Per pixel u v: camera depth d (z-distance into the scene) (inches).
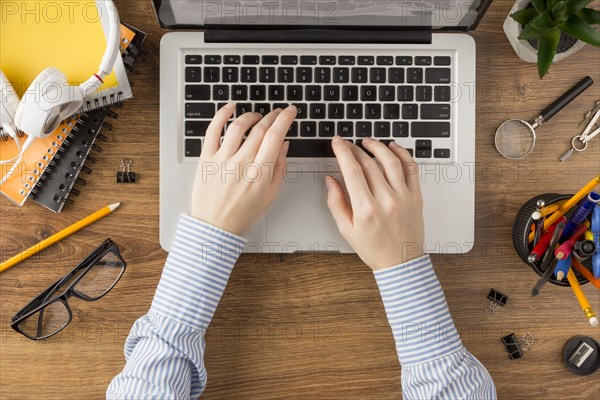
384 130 27.1
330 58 27.0
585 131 28.4
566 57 26.5
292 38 26.8
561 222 23.5
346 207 26.4
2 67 26.6
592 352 28.1
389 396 28.6
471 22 26.5
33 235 28.3
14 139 26.1
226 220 25.9
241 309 28.6
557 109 28.0
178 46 26.8
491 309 28.5
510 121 28.4
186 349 25.0
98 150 28.2
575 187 28.6
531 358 28.5
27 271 28.4
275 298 28.6
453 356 25.6
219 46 26.8
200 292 25.5
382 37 26.9
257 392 28.6
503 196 28.6
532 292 25.3
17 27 26.6
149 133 28.3
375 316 28.7
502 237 28.6
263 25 26.7
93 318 28.4
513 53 28.4
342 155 25.6
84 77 26.9
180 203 27.1
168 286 25.6
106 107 27.7
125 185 28.4
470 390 25.0
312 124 27.1
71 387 28.4
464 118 27.1
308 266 28.6
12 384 28.3
